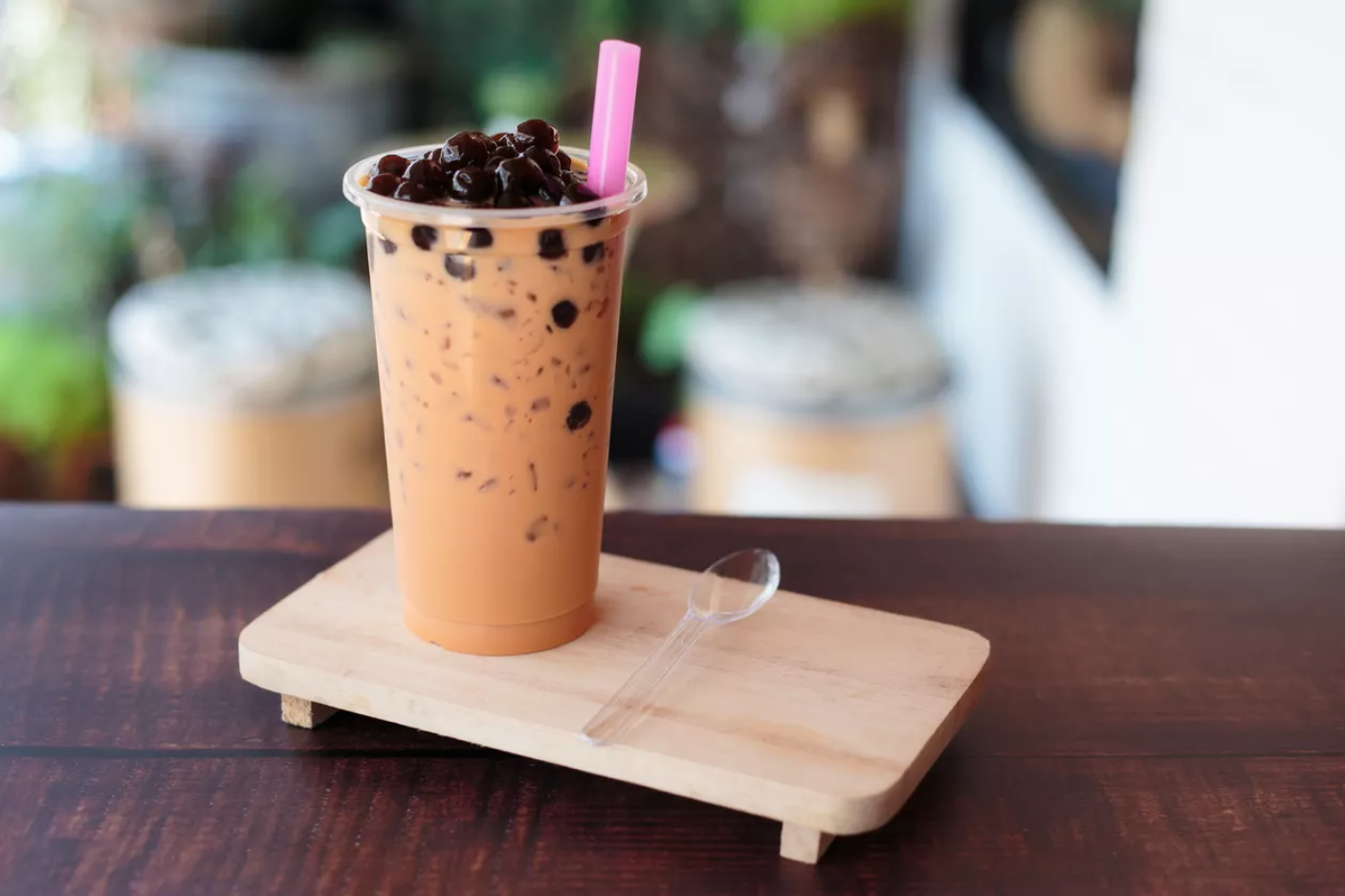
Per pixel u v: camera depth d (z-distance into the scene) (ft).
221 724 2.86
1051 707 2.92
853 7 8.82
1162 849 2.69
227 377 5.62
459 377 2.71
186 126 8.05
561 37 9.09
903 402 5.91
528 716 2.72
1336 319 3.54
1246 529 3.34
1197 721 2.90
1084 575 3.21
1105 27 5.20
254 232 8.07
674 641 2.87
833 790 2.60
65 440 7.74
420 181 2.68
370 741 2.84
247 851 2.66
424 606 2.84
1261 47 3.86
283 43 8.46
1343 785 2.79
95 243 7.72
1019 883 2.65
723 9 8.91
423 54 9.14
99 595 3.11
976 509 7.73
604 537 3.29
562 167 2.79
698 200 9.28
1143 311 4.78
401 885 2.63
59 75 8.17
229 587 3.14
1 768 2.77
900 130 9.23
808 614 2.94
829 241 9.34
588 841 2.70
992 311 7.23
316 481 5.93
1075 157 5.64
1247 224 3.93
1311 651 3.04
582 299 2.71
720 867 2.66
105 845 2.66
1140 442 4.83
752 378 5.88
